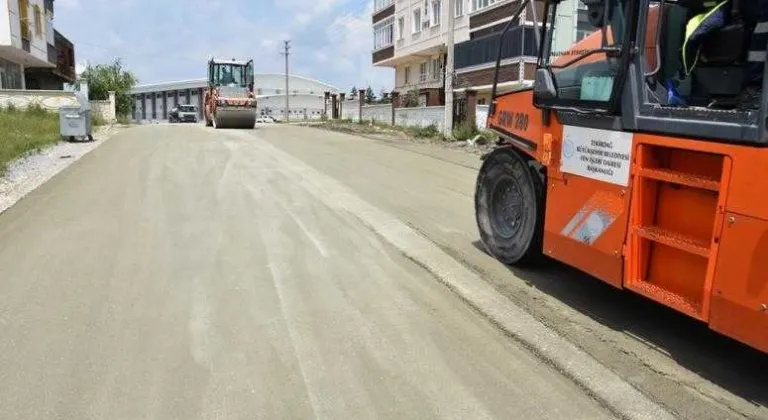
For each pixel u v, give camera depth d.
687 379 3.92
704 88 4.43
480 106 22.84
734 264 3.52
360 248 6.68
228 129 26.50
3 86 32.97
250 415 3.46
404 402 3.61
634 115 4.23
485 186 6.48
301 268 5.98
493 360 4.14
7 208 8.45
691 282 4.00
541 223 5.64
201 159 13.68
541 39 5.27
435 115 26.39
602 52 4.52
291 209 8.54
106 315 4.80
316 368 4.00
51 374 3.88
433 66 41.91
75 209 8.41
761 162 3.34
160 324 4.64
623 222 4.38
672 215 4.14
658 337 4.52
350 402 3.61
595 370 3.99
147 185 10.30
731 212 3.52
